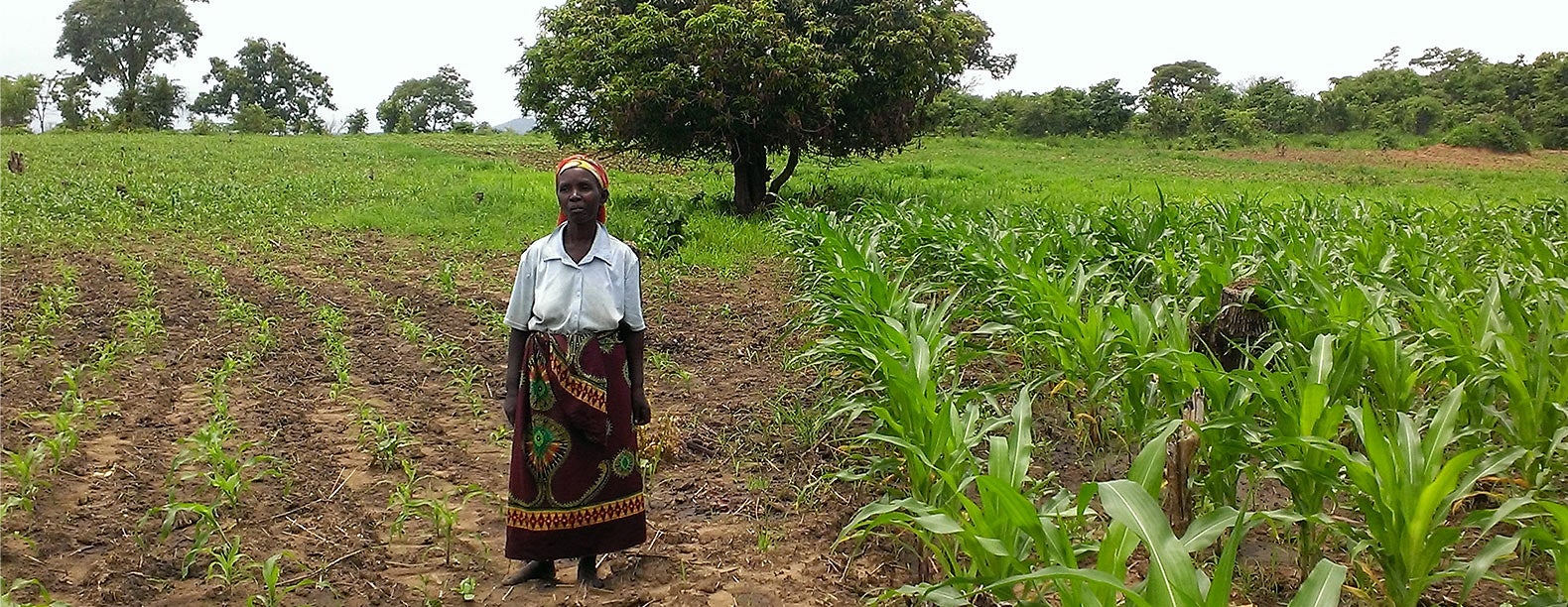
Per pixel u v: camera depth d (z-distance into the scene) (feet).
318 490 15.87
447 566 13.46
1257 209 37.19
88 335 25.44
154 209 51.88
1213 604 8.00
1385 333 15.89
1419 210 38.17
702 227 46.68
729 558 13.87
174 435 18.31
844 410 15.71
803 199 58.59
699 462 17.75
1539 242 26.05
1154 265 23.45
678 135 52.21
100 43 195.42
